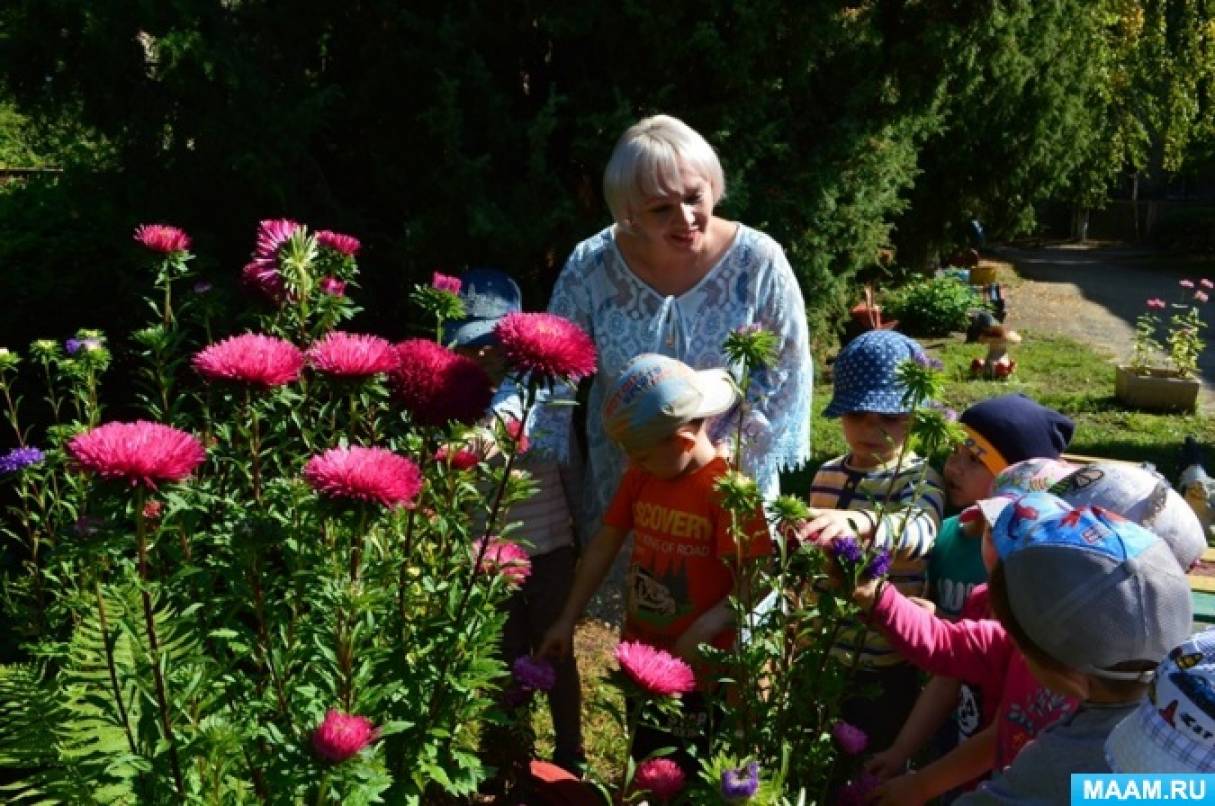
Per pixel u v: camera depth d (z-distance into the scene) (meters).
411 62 4.84
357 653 1.72
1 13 4.38
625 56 5.16
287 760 1.58
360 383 1.73
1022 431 2.55
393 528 1.94
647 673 1.79
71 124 4.81
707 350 2.71
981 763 1.97
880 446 2.47
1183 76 21.20
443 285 2.12
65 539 1.57
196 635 1.80
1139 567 1.43
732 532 1.97
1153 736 1.27
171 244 2.27
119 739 1.95
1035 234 31.08
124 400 4.80
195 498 1.81
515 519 2.97
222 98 4.56
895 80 6.52
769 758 1.88
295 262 2.05
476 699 1.84
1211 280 21.81
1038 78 14.65
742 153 5.31
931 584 2.48
